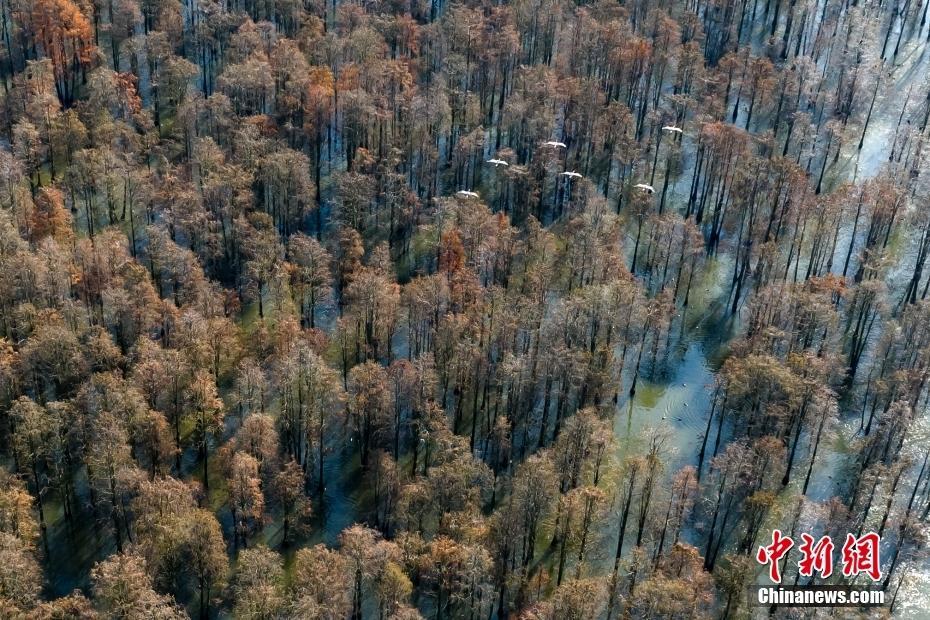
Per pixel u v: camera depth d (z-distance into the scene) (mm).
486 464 188250
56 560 173250
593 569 173500
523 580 167875
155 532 160250
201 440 190125
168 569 159125
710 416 196125
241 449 178875
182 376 189750
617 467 191875
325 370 187625
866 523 183250
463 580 159875
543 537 179375
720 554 177375
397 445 191125
